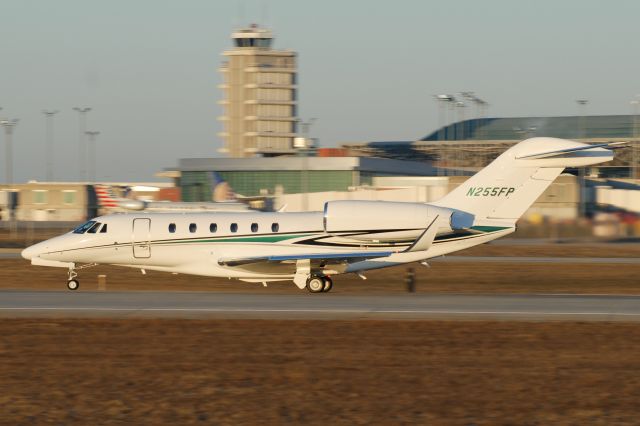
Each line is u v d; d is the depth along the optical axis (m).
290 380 72.56
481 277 173.50
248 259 133.38
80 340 89.00
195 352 83.25
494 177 137.00
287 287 151.38
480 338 89.69
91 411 64.19
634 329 94.25
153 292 131.00
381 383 71.62
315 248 136.88
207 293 129.88
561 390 69.56
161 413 63.72
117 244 139.38
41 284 162.75
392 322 98.38
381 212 135.12
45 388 70.38
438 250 137.00
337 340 88.69
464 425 60.91
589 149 134.25
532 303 115.88
